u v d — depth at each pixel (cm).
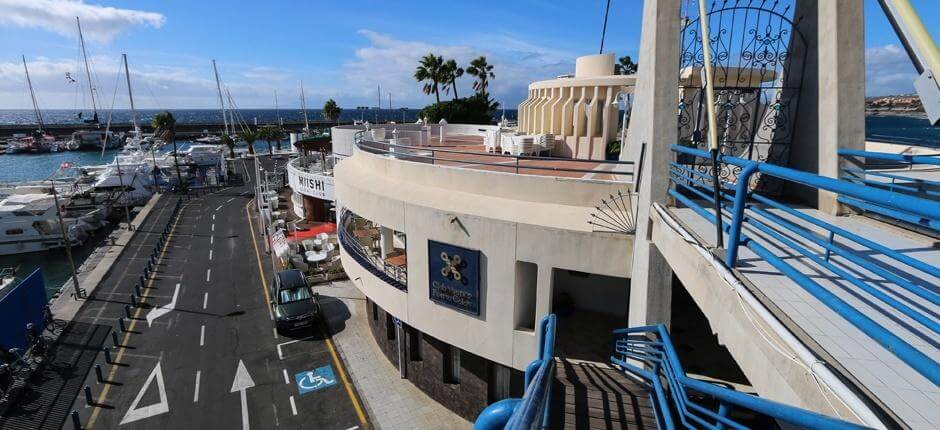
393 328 1697
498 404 328
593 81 1847
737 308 400
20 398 1551
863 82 640
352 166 1714
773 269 439
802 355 300
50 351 1859
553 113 1986
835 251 316
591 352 1049
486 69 5794
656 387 552
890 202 208
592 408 604
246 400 1542
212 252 3209
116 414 1473
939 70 227
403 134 2630
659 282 767
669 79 739
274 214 3984
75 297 2394
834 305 272
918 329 323
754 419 702
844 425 190
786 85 748
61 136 10681
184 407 1509
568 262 962
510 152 1948
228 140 8031
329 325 2064
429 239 1154
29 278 1966
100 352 1856
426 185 1273
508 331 1079
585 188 1016
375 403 1490
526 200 1091
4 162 8506
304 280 2194
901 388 265
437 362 1441
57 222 3888
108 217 4666
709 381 784
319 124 13712
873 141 1239
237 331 2028
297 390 1592
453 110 4753
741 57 755
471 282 1103
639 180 867
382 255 1641
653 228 752
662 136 747
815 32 694
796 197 736
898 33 325
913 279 394
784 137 754
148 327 2078
